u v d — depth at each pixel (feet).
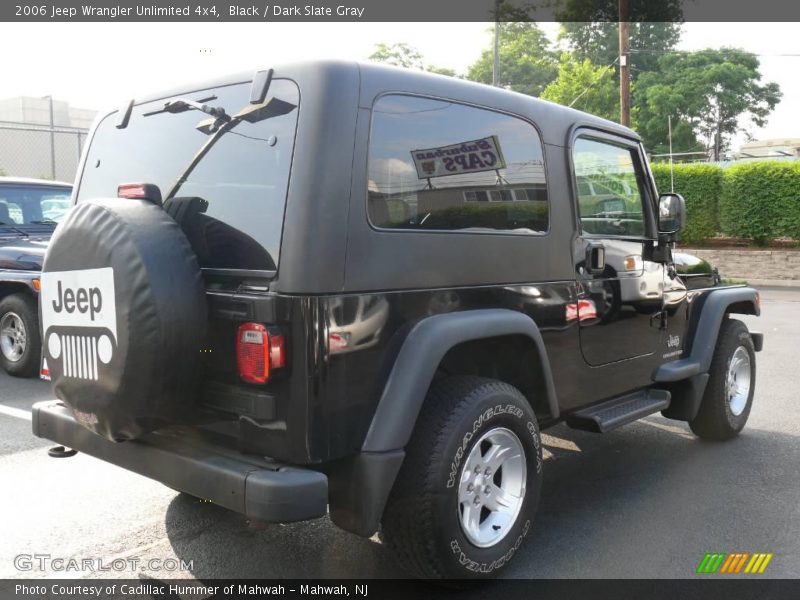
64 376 9.65
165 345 8.66
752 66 149.59
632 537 12.35
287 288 8.64
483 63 171.32
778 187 63.67
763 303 47.14
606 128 13.99
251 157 9.36
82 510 13.24
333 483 9.32
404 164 9.81
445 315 10.07
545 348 11.78
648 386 15.64
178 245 9.09
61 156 66.23
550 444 17.76
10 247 23.40
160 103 10.96
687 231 68.85
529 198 11.95
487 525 10.65
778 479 15.19
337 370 8.81
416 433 9.85
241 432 9.12
